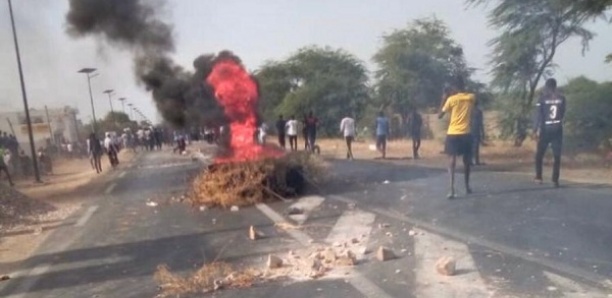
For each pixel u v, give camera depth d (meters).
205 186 11.96
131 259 7.67
